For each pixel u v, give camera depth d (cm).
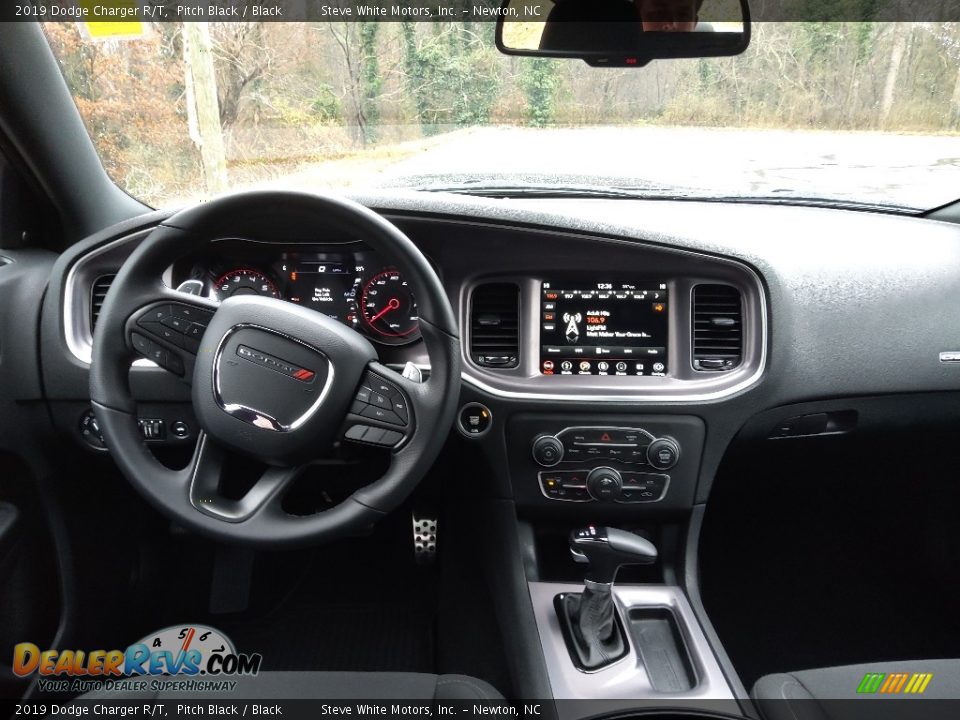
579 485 165
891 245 178
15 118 160
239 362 122
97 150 183
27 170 169
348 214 119
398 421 123
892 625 203
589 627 147
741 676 184
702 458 164
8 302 159
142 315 125
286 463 123
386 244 120
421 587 219
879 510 217
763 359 161
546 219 157
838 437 181
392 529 219
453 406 124
